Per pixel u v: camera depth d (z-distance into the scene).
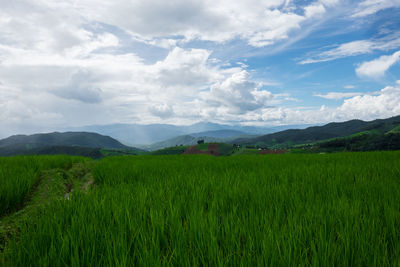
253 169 7.45
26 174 6.19
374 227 2.38
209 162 10.13
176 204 3.29
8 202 4.43
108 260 1.91
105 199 3.68
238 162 9.87
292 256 1.93
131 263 1.85
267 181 5.07
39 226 2.51
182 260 1.86
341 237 2.12
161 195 3.92
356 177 5.13
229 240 2.19
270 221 2.55
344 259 1.83
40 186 6.11
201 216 2.67
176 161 11.09
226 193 3.93
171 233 2.32
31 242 2.17
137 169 7.87
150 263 1.78
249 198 3.76
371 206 3.03
